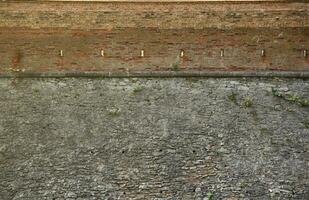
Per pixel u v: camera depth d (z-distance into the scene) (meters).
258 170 15.02
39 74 18.45
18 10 18.86
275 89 18.05
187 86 18.17
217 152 15.55
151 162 15.26
